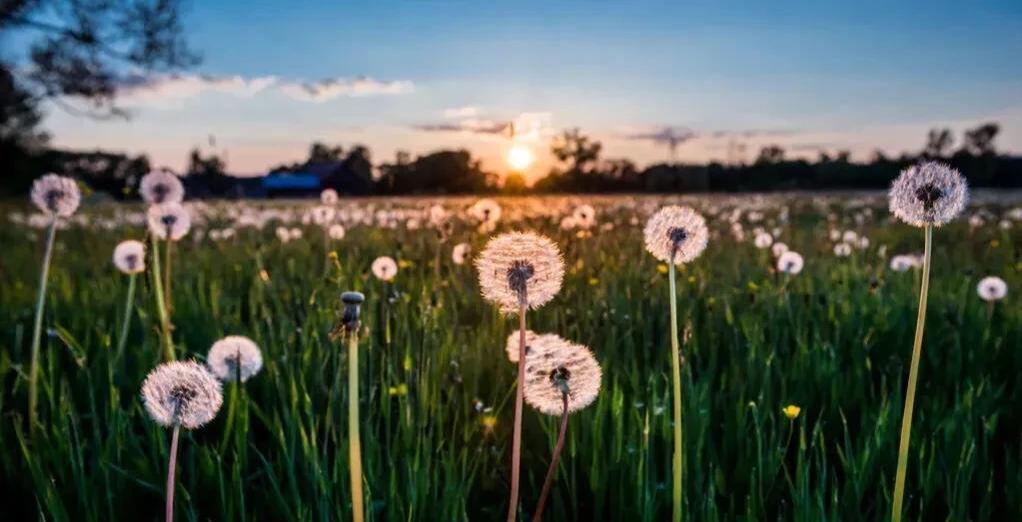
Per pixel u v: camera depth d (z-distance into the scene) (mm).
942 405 3479
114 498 2781
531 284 1689
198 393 1813
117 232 13320
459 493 2570
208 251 9266
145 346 4141
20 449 3270
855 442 3299
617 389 3201
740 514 2662
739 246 9453
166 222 3906
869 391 3883
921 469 2795
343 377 3494
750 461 2953
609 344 4086
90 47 30422
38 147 38781
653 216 2021
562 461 3051
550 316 4770
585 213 7191
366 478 2643
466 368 3959
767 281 5785
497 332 4547
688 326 3533
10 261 9047
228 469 3010
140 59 29984
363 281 5398
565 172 58469
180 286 6277
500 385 3723
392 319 4543
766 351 4211
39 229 14211
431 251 7000
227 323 4945
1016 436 3344
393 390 3396
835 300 5539
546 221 9031
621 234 9859
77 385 3900
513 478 1758
